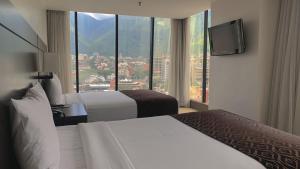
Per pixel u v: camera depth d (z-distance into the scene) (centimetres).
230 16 402
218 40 419
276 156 144
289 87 328
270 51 354
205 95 576
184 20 624
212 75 455
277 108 347
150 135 192
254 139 176
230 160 142
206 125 219
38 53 328
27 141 115
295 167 132
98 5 484
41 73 324
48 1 454
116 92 441
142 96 383
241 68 382
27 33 227
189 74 628
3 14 133
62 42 549
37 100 149
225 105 421
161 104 355
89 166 133
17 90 168
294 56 323
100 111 316
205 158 146
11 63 149
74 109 282
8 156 118
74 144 174
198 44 591
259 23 344
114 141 173
